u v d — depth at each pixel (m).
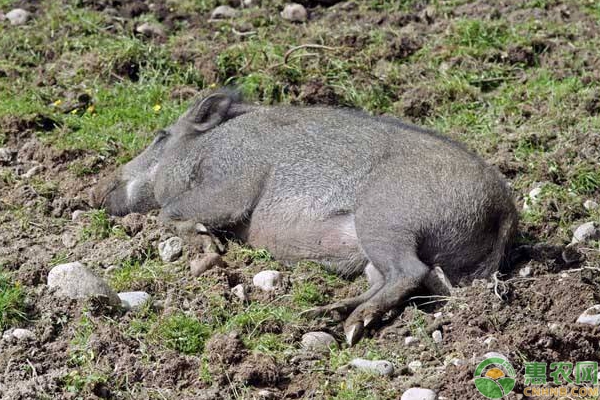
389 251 22.88
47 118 31.55
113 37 35.94
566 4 37.25
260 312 21.97
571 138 29.38
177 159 26.95
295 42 35.16
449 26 35.69
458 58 33.97
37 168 29.38
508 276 23.67
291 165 25.00
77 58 34.75
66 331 21.45
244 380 19.94
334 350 21.23
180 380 20.19
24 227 26.16
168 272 23.97
